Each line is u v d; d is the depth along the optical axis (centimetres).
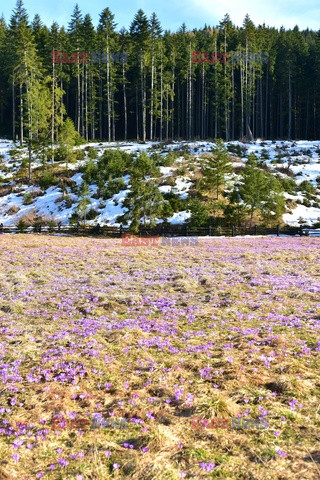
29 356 670
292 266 1583
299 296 1053
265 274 1400
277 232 3166
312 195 3972
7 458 383
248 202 3316
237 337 746
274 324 823
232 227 3134
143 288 1234
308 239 2794
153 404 498
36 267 1627
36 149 4881
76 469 364
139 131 8406
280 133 7975
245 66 7294
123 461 376
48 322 892
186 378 574
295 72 7438
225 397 508
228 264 1634
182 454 386
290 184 4075
